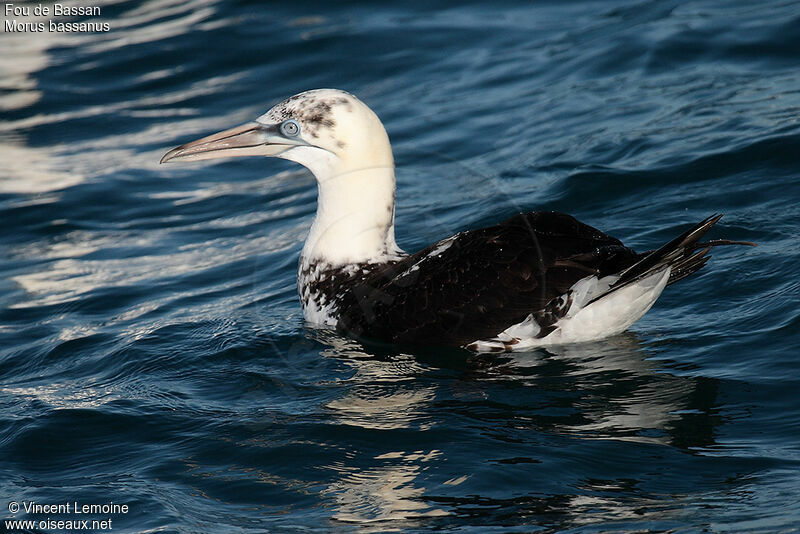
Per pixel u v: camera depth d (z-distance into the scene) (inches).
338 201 514.9
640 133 713.0
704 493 348.2
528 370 452.4
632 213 609.9
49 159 792.3
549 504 347.6
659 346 465.1
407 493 362.3
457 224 593.6
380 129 511.8
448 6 1000.9
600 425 400.5
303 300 529.0
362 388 446.0
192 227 682.8
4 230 697.6
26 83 906.7
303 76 885.8
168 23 995.3
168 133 815.1
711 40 848.3
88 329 551.5
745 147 656.4
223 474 387.2
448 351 472.7
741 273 516.4
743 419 397.7
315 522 349.4
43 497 379.9
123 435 425.1
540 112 780.0
